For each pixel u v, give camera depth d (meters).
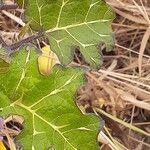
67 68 0.50
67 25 0.58
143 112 0.74
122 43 0.78
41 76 0.50
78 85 0.51
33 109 0.51
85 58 0.57
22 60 0.50
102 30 0.58
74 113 0.51
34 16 0.58
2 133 0.63
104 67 0.76
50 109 0.51
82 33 0.58
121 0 0.78
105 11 0.58
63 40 0.58
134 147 0.72
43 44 0.69
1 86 0.50
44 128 0.51
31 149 0.50
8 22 0.73
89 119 0.51
